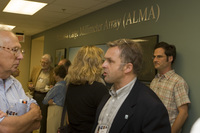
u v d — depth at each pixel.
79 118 1.65
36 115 1.38
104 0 4.09
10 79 1.41
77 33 5.78
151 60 3.25
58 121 3.23
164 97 2.58
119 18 4.07
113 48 1.26
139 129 1.10
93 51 1.75
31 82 4.74
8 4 4.82
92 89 1.64
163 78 2.70
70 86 1.81
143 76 3.39
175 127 2.39
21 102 1.36
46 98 3.24
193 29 2.64
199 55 2.55
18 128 1.26
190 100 2.62
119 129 1.15
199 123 2.03
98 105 1.55
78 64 1.73
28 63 10.47
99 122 1.34
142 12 3.50
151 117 1.07
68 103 1.78
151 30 3.30
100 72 1.73
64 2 4.42
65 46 6.54
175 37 2.88
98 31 4.77
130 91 1.23
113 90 1.33
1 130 1.22
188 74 2.67
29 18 6.26
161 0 3.14
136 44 1.28
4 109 1.31
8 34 1.33
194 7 2.64
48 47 8.05
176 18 2.88
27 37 10.38
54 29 7.50
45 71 4.64
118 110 1.20
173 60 2.72
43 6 4.85
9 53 1.31
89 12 5.14
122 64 1.22
